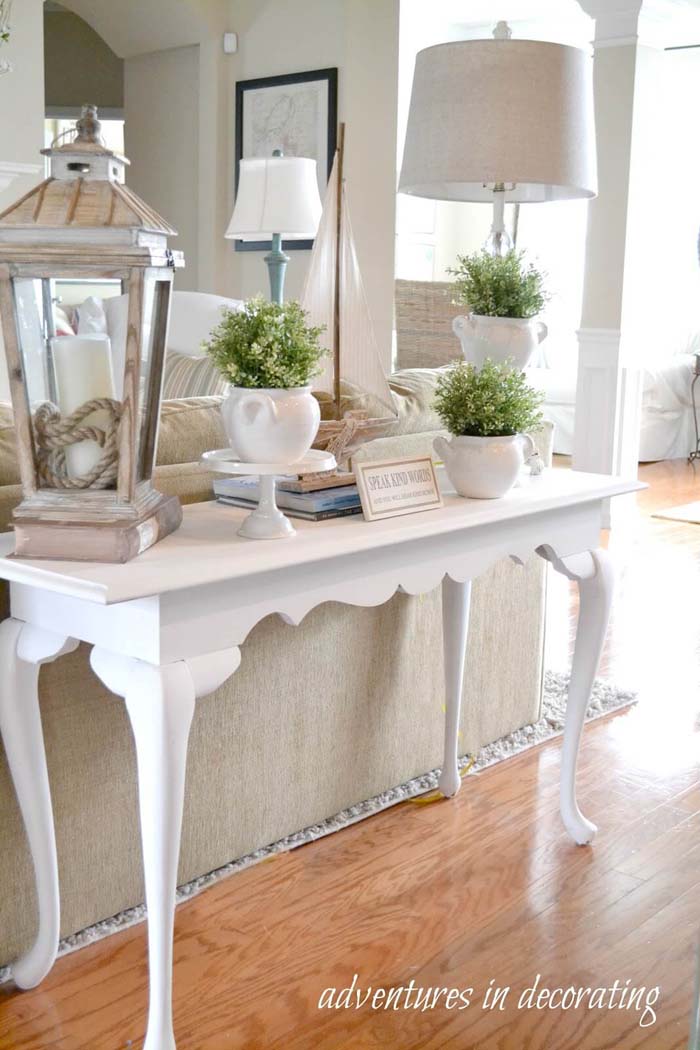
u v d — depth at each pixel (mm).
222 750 2309
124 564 1651
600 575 2430
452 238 9461
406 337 7012
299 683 2447
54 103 9000
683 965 2080
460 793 2795
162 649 1640
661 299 8320
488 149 2256
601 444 5980
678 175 8297
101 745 2098
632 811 2711
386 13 6105
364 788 2678
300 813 2521
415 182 2391
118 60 8938
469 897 2305
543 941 2152
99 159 1632
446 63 2299
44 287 1633
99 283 1631
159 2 6672
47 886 1925
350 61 6227
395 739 2734
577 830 2529
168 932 1707
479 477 2178
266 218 4227
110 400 1647
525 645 3145
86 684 2059
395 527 1939
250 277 6926
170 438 2197
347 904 2270
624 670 3742
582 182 2338
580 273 8922
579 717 2492
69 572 1598
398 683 2705
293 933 2164
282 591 1814
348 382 2145
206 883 2322
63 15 8867
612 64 5637
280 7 6516
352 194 6332
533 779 2883
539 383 8180
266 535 1840
